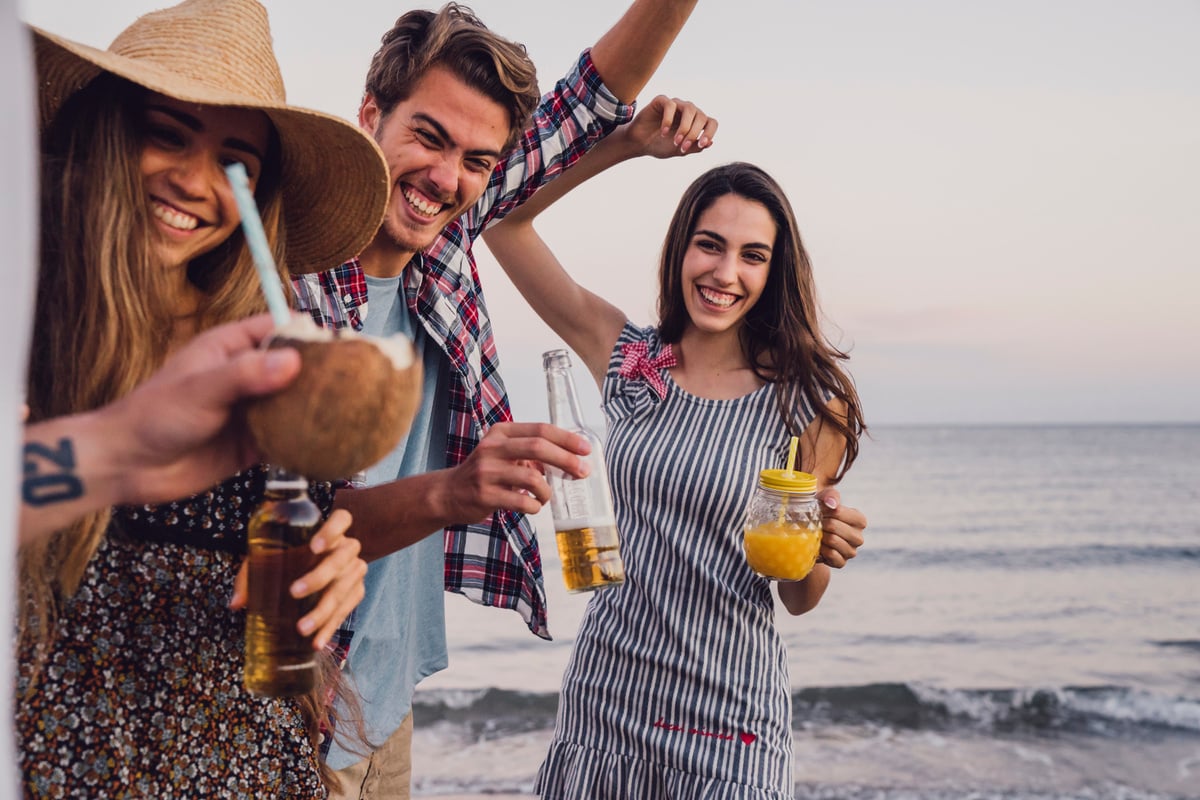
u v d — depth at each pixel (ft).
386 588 8.55
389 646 8.63
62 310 4.75
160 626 4.77
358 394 3.65
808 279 10.42
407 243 8.23
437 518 6.13
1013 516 104.42
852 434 10.48
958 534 92.63
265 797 5.13
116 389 4.81
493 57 7.84
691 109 10.76
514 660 45.14
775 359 10.39
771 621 9.97
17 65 2.81
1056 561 79.15
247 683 4.58
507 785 28.94
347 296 8.16
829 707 39.42
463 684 40.68
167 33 5.09
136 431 3.58
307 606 4.54
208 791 4.88
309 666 4.60
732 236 10.10
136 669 4.69
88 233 4.79
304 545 4.54
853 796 28.55
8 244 2.79
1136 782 30.17
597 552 7.00
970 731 36.14
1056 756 33.01
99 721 4.52
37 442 3.51
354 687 8.11
